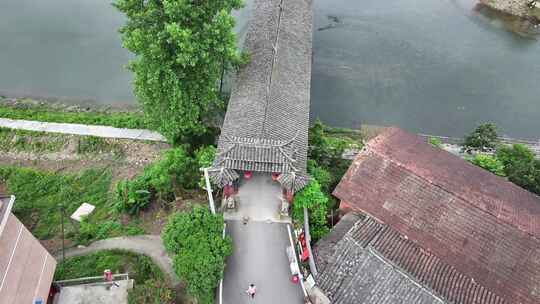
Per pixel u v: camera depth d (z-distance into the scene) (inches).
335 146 1815.9
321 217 1364.4
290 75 1638.8
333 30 2512.3
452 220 1231.5
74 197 1567.4
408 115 2103.8
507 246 1160.8
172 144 1761.8
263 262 1253.1
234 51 1551.4
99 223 1455.5
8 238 1032.2
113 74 2203.5
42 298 1129.4
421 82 2258.9
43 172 1649.9
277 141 1312.7
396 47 2438.5
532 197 1343.5
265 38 1797.5
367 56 2370.8
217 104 1723.7
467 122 2098.9
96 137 1806.1
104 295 1218.0
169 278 1277.1
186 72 1539.1
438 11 2709.2
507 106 2185.0
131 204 1472.7
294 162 1284.4
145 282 1222.3
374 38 2480.3
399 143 1467.8
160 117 1611.7
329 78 2230.6
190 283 1126.4
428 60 2378.2
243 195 1405.0
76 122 1877.5
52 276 1193.4
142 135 1840.6
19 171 1635.1
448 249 1201.4
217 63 1582.2
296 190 1270.9
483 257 1167.0
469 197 1258.6
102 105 2058.3
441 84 2258.9
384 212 1300.4
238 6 1672.0
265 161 1275.8
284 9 1968.5
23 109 1982.0
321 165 1676.9
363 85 2214.6
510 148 1806.1
